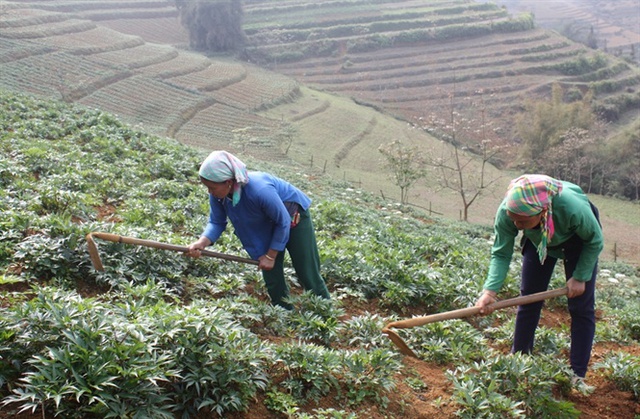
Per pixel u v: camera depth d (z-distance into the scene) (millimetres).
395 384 5512
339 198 23766
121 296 6246
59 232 7172
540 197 5129
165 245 5996
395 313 7957
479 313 5480
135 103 56625
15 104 19156
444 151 61594
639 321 8750
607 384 6191
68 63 60906
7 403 4125
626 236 42094
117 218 9984
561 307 9500
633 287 17812
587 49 98438
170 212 10250
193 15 96062
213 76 70625
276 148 51156
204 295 7109
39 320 4609
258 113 62812
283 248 6250
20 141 13500
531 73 91625
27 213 7801
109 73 60938
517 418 5105
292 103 69375
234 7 96562
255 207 6098
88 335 4461
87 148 15086
